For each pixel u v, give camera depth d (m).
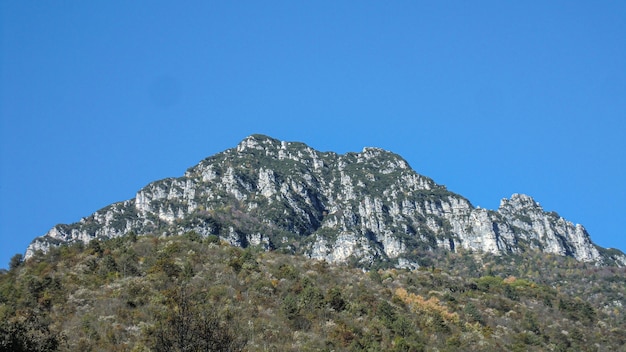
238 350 60.59
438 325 117.62
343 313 114.50
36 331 67.25
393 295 132.12
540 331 129.62
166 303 103.00
